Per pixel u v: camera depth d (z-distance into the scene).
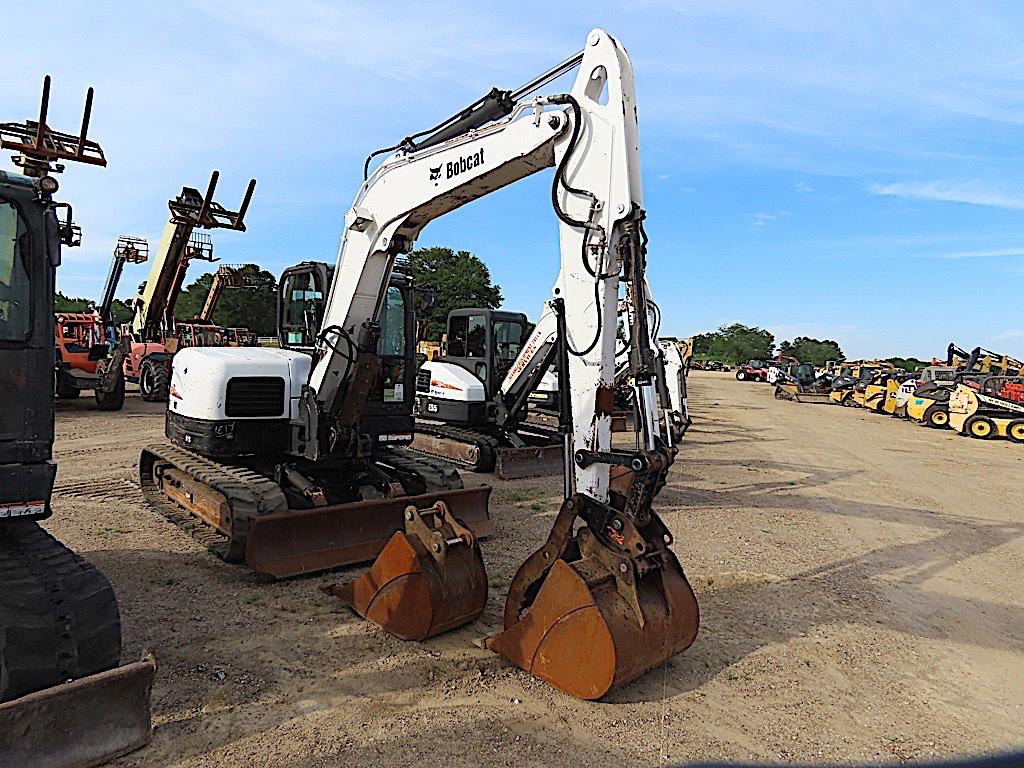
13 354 3.34
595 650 4.09
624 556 4.23
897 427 22.92
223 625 5.05
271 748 3.56
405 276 8.65
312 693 4.14
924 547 8.09
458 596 4.95
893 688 4.60
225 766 3.39
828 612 5.89
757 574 6.78
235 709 3.91
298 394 7.28
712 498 10.23
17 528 3.88
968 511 10.20
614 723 3.94
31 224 3.41
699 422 21.42
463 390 11.92
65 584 3.43
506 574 6.41
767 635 5.34
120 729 3.37
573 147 4.73
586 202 4.66
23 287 3.39
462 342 12.88
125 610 5.23
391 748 3.60
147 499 8.20
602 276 4.55
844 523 9.09
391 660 4.60
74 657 3.31
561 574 4.27
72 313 19.41
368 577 5.21
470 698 4.14
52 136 8.82
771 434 19.14
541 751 3.64
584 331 4.64
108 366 16.88
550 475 11.31
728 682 4.53
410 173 6.09
